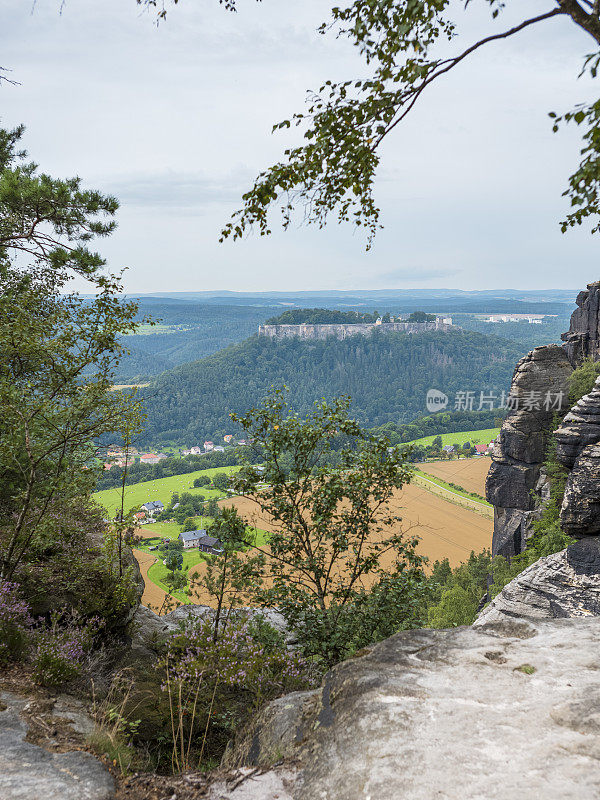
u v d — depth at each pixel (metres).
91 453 9.88
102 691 7.00
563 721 2.86
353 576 9.62
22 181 14.30
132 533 10.11
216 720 7.71
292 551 9.87
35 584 8.87
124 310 9.71
